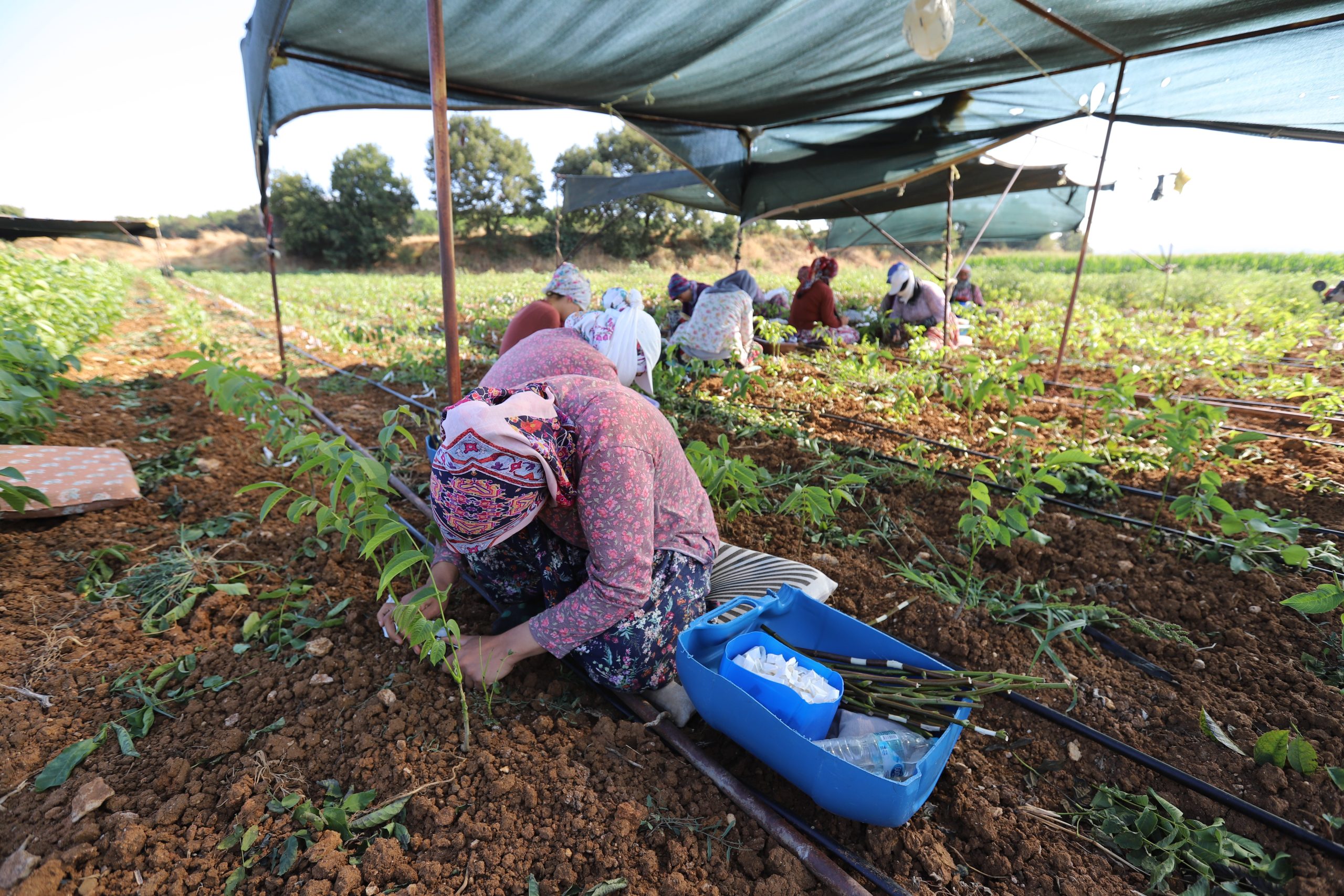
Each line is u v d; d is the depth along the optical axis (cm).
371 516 218
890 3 381
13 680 195
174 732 184
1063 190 1135
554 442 166
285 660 214
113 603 234
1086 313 1145
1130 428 337
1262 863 163
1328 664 233
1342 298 938
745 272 759
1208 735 202
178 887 142
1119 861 165
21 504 256
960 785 183
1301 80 414
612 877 150
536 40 423
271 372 648
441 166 283
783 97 587
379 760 177
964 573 288
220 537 288
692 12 386
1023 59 477
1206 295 1402
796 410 519
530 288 1795
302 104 506
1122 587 275
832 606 262
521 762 178
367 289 1855
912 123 659
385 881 147
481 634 231
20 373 387
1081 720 209
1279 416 511
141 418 439
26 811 157
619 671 196
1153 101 489
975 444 441
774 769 176
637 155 3953
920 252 3123
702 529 207
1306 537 312
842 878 152
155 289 1563
